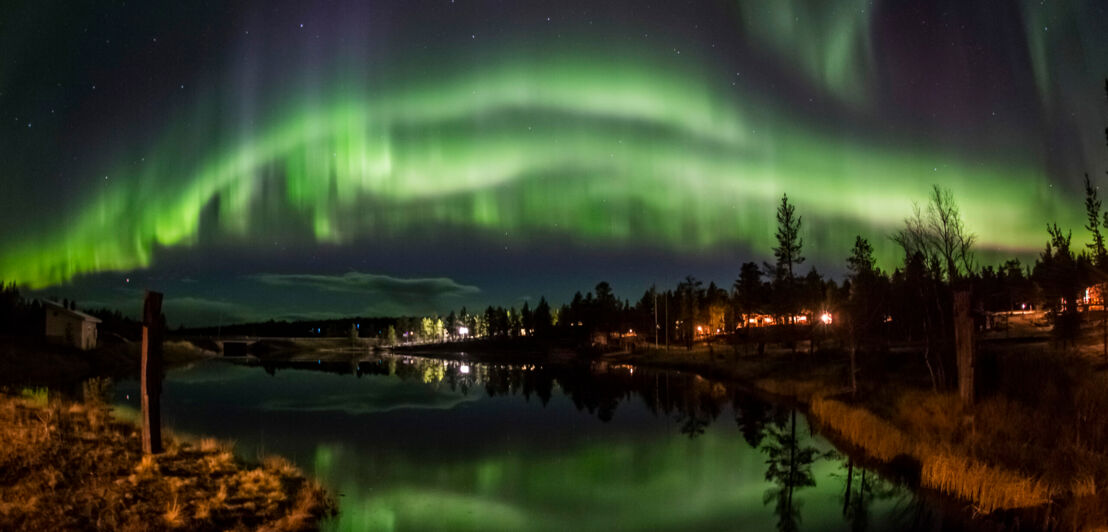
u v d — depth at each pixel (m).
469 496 18.17
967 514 15.70
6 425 16.50
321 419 33.34
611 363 92.12
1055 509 14.25
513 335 169.25
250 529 12.76
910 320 40.00
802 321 77.62
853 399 32.09
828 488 19.09
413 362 102.38
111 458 15.32
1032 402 22.58
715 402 41.56
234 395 44.91
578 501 17.89
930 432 22.41
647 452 25.22
